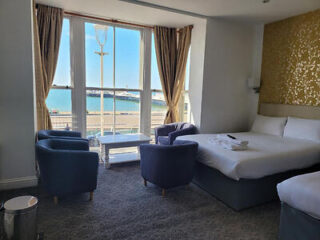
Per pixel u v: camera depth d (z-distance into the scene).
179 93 4.73
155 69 4.75
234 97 4.52
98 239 1.86
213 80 4.21
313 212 1.61
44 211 2.25
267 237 1.96
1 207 1.58
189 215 2.27
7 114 2.59
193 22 4.21
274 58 4.17
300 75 3.75
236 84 4.49
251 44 4.54
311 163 2.82
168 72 4.62
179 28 4.64
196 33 4.25
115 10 3.70
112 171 3.42
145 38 4.55
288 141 3.23
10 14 2.49
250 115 4.73
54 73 3.69
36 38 3.24
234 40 4.33
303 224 1.70
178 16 3.90
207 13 3.79
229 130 4.55
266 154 2.52
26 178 2.75
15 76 2.57
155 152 2.57
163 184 2.58
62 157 2.26
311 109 3.59
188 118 4.60
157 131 4.25
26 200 1.67
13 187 2.69
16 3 2.50
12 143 2.65
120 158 3.83
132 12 3.78
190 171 2.70
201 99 4.16
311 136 3.27
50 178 2.29
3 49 2.50
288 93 3.95
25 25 2.56
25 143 2.70
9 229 1.56
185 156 2.59
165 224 2.10
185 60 4.54
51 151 2.23
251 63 4.61
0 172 2.63
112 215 2.22
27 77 2.62
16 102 2.61
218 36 4.14
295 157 2.65
